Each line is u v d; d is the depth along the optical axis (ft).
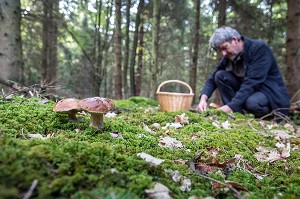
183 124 9.74
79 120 7.38
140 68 35.14
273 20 25.53
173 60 42.91
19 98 9.05
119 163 4.45
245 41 14.17
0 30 14.70
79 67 47.62
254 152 7.63
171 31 34.63
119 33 23.03
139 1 25.21
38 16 20.17
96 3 23.77
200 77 47.96
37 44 32.76
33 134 6.12
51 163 3.90
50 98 12.73
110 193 3.45
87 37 28.94
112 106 6.66
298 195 4.52
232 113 12.75
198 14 32.83
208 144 7.43
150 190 3.87
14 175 3.20
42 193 3.15
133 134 7.18
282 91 14.46
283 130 10.94
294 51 19.57
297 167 6.53
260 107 13.89
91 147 4.68
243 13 25.13
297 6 19.53
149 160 5.26
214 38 13.91
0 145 4.00
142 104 15.79
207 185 4.73
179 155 6.25
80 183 3.61
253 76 13.62
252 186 4.90
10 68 14.94
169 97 11.89
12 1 15.14
